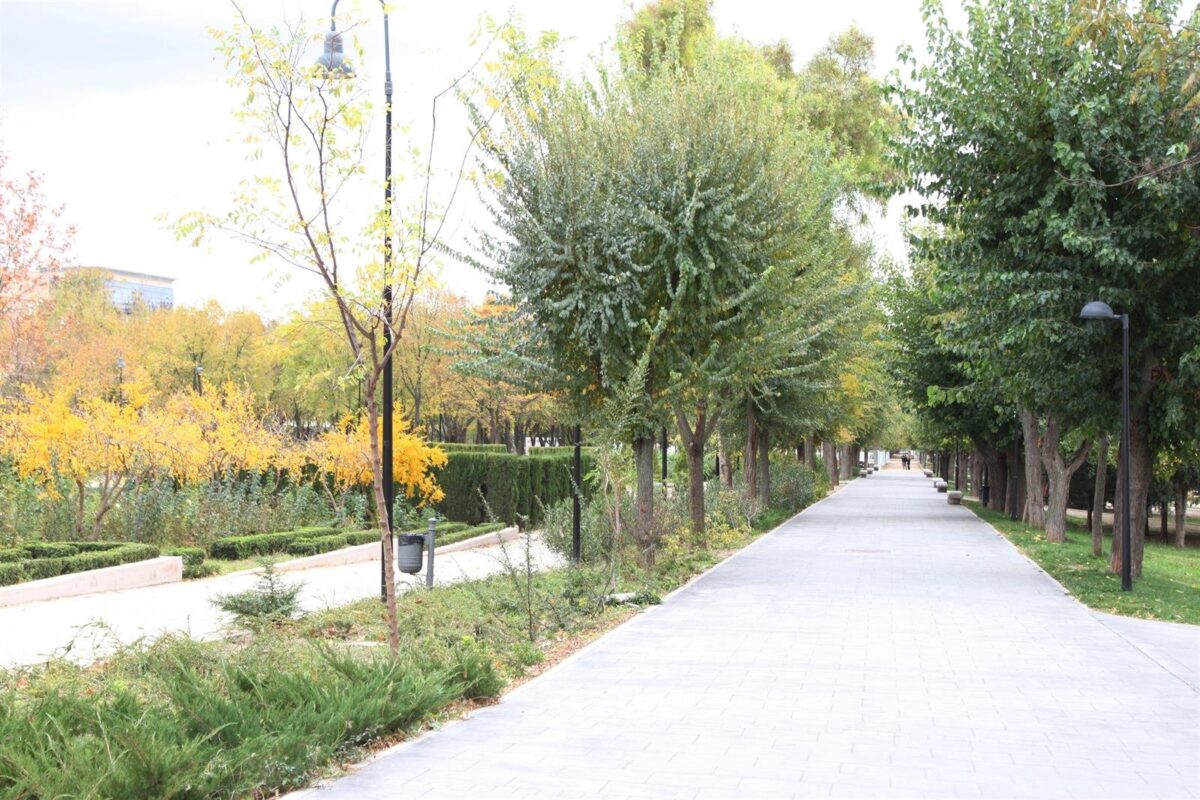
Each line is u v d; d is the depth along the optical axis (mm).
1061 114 16125
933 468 106938
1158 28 12867
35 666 8867
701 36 28031
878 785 6211
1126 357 16031
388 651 9203
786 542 25188
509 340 17281
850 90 37125
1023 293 16766
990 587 16406
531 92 10344
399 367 49469
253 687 7477
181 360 56188
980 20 17672
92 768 5348
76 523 20328
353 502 25938
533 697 8648
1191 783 6297
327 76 8680
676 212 16656
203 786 5602
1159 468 34844
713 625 12555
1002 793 6074
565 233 16062
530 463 31719
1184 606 14484
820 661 10250
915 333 34781
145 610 14148
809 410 32062
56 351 33719
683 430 23703
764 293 17688
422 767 6562
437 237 9078
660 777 6344
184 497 22203
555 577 15953
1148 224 15914
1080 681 9359
